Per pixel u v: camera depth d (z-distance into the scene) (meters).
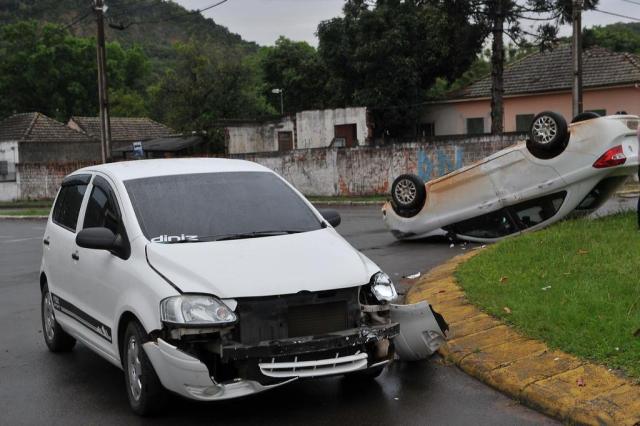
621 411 4.78
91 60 74.25
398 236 14.14
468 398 5.59
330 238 5.93
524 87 35.09
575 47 24.70
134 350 5.48
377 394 5.77
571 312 6.57
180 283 5.10
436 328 6.12
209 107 55.81
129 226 5.83
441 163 29.12
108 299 5.83
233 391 4.91
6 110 71.00
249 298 5.00
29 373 6.82
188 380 4.93
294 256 5.43
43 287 7.69
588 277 7.80
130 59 83.88
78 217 6.86
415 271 10.92
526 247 9.91
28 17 97.88
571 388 5.25
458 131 37.62
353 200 29.31
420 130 38.84
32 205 39.72
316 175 32.59
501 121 31.31
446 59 37.34
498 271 8.84
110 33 113.44
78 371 6.82
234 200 6.25
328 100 44.28
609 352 5.64
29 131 53.03
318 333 5.12
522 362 5.89
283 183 6.73
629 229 10.52
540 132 12.02
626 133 11.77
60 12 104.00
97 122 60.59
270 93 52.56
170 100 58.72
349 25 38.12
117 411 5.63
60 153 53.88
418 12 37.25
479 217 12.99
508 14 30.45
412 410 5.40
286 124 41.25
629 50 54.41
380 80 37.53
